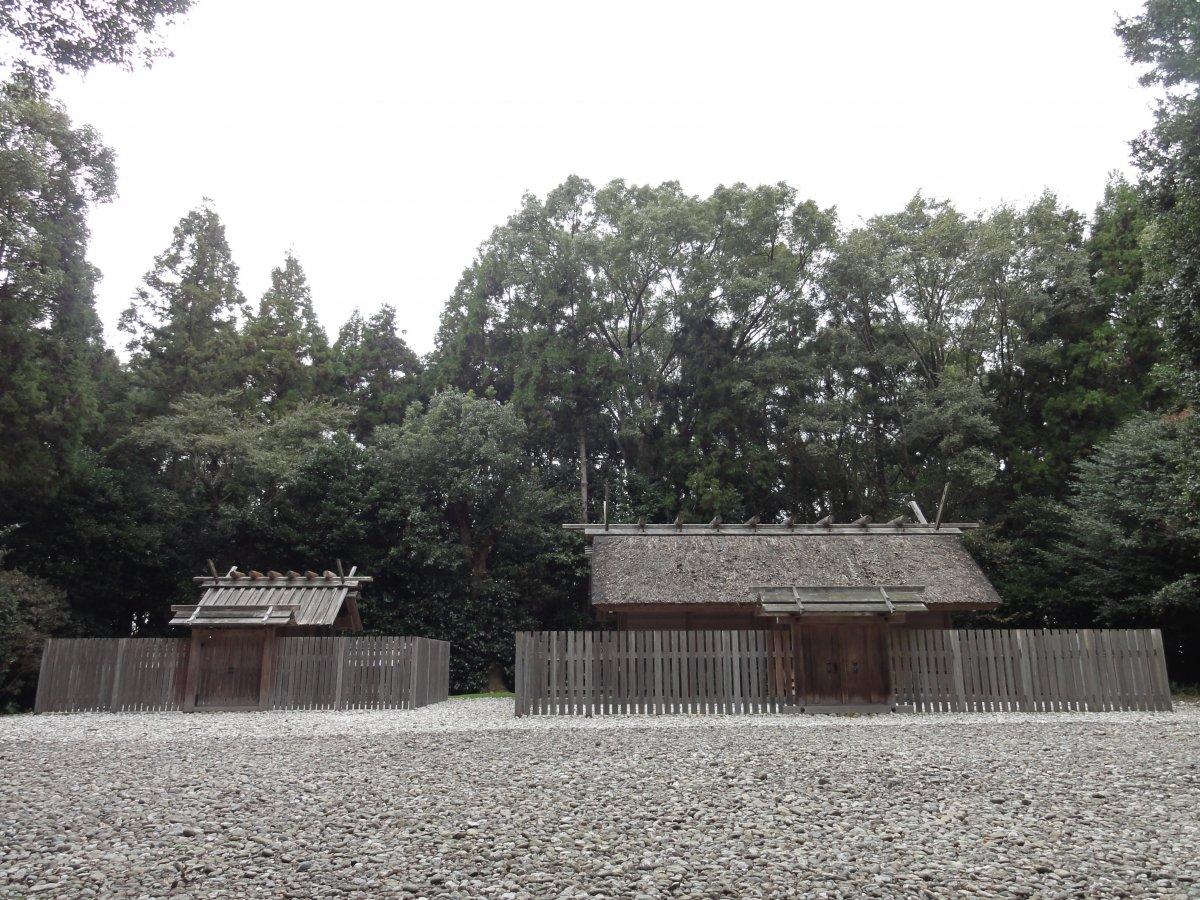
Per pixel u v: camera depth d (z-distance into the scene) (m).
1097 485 23.36
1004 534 29.31
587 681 15.40
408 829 6.12
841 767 8.51
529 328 34.06
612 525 21.06
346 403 37.94
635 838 5.85
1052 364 30.53
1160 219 16.66
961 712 15.20
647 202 34.81
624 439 34.62
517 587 29.12
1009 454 30.17
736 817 6.42
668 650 15.52
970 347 31.67
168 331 31.95
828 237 33.09
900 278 32.12
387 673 17.67
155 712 16.70
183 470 28.98
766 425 33.44
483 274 36.56
